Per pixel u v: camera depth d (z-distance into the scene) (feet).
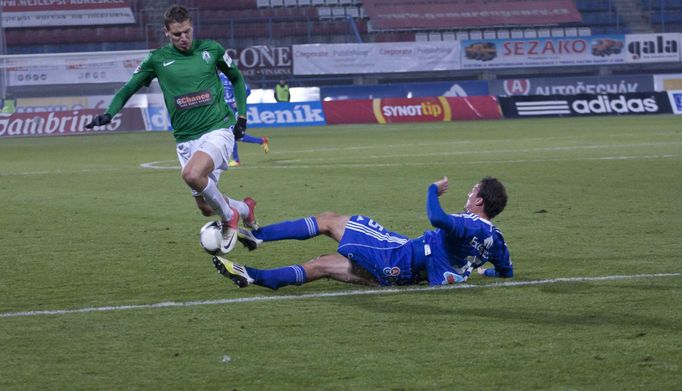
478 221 61.67
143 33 421.18
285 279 61.62
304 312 56.65
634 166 157.28
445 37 434.71
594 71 421.18
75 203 120.67
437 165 167.02
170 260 77.41
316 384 41.98
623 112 356.79
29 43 414.41
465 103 353.72
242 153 213.46
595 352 46.39
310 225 63.82
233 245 62.54
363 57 392.27
